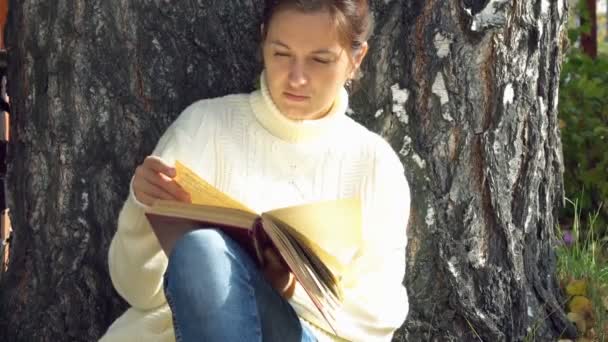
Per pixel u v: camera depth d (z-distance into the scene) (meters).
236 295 2.51
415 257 3.54
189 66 3.38
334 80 2.92
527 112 3.62
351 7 2.86
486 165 3.53
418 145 3.48
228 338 2.47
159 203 2.62
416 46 3.43
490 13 3.41
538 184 3.80
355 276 2.97
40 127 3.46
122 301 3.48
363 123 3.47
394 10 3.41
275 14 2.87
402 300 3.01
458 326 3.60
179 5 3.35
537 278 3.84
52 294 3.50
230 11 3.40
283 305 2.71
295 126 2.97
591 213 5.73
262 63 3.43
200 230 2.54
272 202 2.98
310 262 2.52
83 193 3.43
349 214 2.63
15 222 3.63
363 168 3.06
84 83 3.37
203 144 2.97
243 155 3.00
